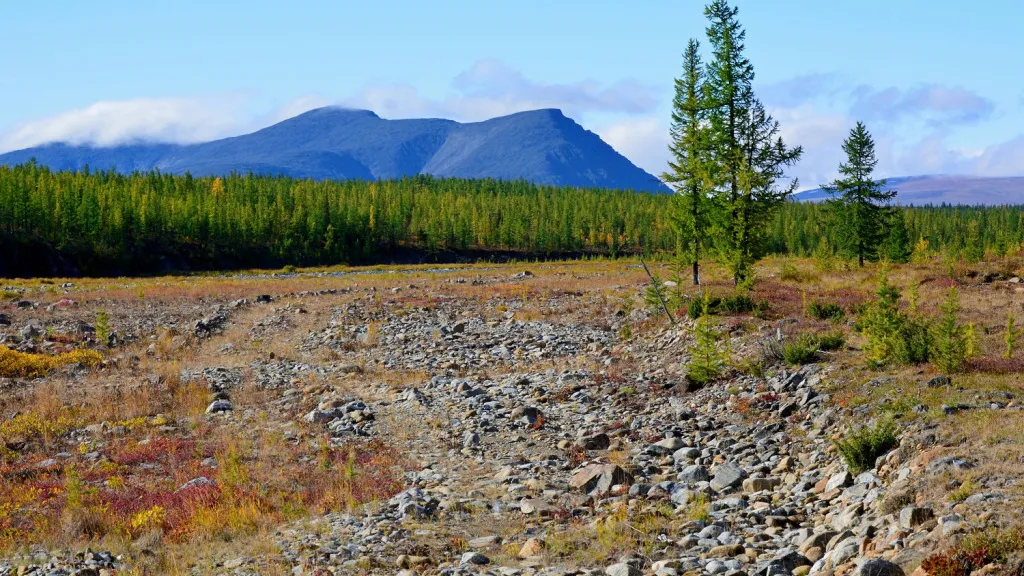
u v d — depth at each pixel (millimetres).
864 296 31328
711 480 14469
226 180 192750
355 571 10438
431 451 18188
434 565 10633
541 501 13430
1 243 113000
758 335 25547
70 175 163500
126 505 14109
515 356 31422
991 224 185875
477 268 120062
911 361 18719
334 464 16969
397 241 171375
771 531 11289
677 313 32500
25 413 21484
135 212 133000
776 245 158625
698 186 41656
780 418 17703
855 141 61812
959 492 9844
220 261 136125
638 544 11070
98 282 74688
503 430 19719
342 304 47719
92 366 29109
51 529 12992
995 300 29141
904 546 8922
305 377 28016
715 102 39969
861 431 13367
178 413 22328
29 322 39531
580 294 50062
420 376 27578
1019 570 7461
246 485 15227
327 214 158750
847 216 62969
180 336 36938
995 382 16031
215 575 10688
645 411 20500
